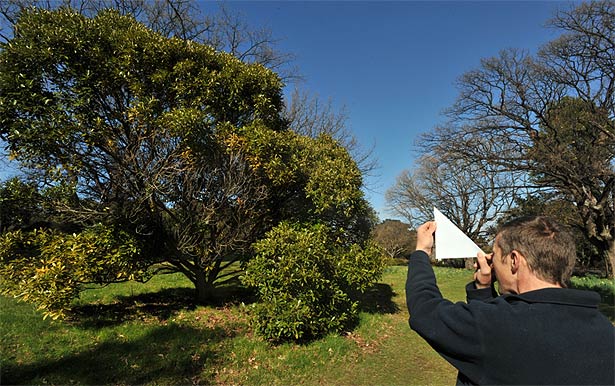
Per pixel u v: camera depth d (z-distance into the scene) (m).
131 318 5.62
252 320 5.32
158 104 5.59
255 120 6.32
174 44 5.98
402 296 9.63
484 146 14.47
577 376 0.99
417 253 1.50
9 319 4.95
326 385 4.14
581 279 13.55
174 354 4.38
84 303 6.23
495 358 1.05
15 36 5.21
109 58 5.42
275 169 5.91
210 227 6.06
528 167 13.28
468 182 24.28
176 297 7.26
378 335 5.95
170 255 6.19
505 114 14.70
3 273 4.89
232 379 4.04
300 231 6.06
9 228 5.49
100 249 5.14
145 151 5.29
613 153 11.25
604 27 12.47
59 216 5.33
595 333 1.06
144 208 5.41
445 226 1.60
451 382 4.38
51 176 4.91
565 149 12.09
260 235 6.72
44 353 4.12
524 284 1.23
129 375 3.83
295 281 5.21
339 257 6.40
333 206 6.71
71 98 5.09
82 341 4.56
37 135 4.59
